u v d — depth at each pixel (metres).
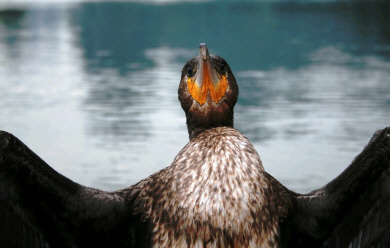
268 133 16.19
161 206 3.97
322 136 15.64
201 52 4.23
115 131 16.59
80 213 4.14
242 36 44.69
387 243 4.14
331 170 12.68
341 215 4.25
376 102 20.28
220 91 4.27
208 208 3.70
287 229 4.14
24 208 4.04
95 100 21.50
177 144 15.20
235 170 3.74
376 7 67.50
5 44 40.59
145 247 4.05
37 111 19.53
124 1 87.25
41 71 29.11
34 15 65.06
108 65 31.59
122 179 12.30
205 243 3.73
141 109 19.75
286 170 12.72
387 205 4.13
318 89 23.34
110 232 4.20
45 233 4.12
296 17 58.16
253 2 80.62
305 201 4.26
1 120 18.09
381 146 4.16
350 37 42.78
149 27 52.22
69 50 38.16
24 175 4.00
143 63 31.92
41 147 14.94
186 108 4.38
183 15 62.72
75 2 86.62
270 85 24.72
